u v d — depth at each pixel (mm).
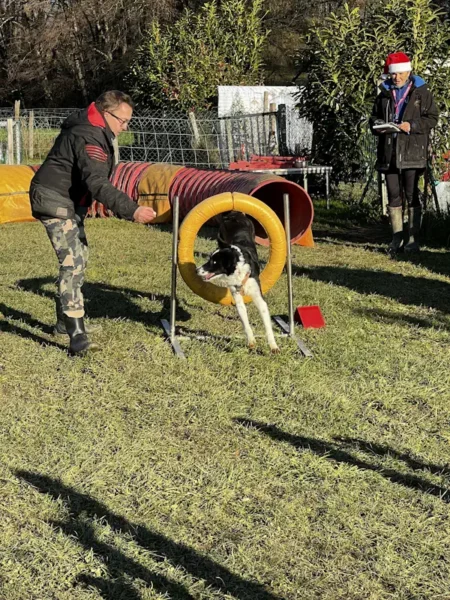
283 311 6301
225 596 2736
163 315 6195
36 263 8148
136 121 17125
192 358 5141
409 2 11492
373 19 11656
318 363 5074
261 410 4332
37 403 4410
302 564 2936
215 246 9094
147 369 4961
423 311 6336
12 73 33688
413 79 8141
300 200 8656
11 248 9039
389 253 8602
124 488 3461
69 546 3016
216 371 4953
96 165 4785
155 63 18984
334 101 11836
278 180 8359
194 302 6566
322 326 5863
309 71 12617
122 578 2836
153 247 9141
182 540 3080
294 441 3963
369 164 11797
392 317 6156
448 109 10852
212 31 19312
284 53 27906
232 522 3211
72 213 5059
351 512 3285
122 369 4973
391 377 4859
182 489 3461
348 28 11711
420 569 2893
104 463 3676
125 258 8461
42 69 32875
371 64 11344
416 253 8617
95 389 4621
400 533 3137
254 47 19641
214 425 4141
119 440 3930
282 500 3383
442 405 4406
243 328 5863
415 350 5352
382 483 3518
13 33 34312
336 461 3740
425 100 8117
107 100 4855
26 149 17578
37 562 2930
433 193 9992
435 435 4051
